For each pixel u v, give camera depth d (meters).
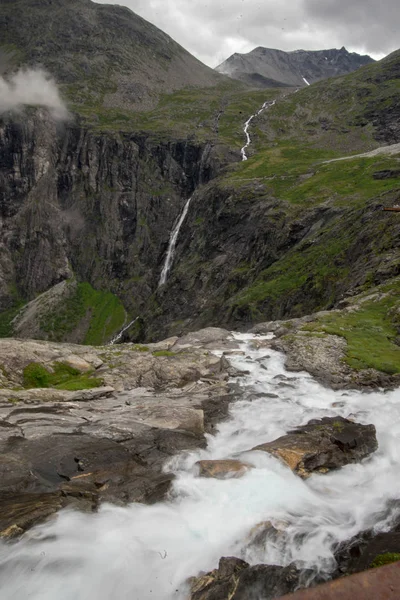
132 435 18.16
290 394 23.83
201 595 10.06
